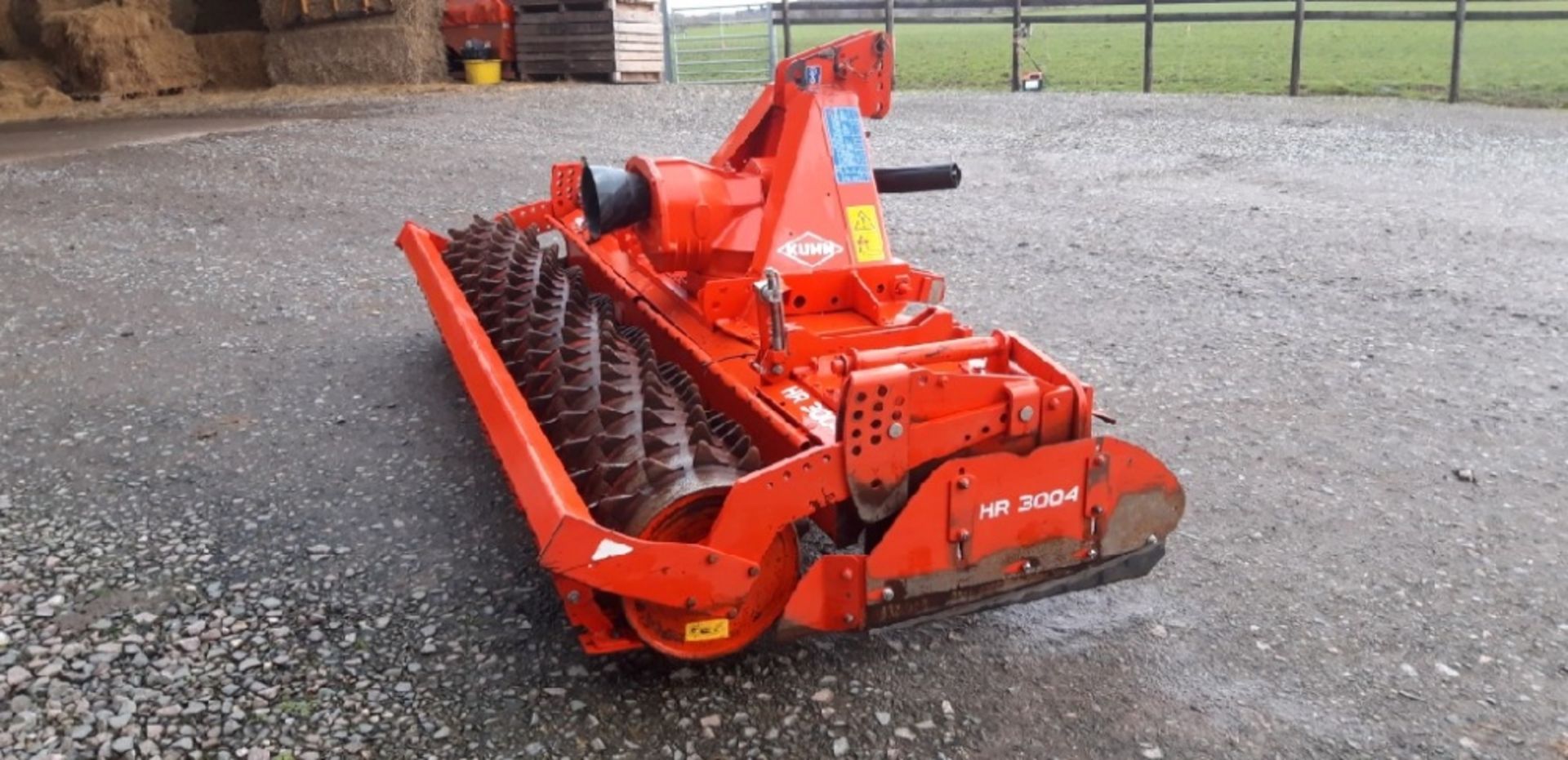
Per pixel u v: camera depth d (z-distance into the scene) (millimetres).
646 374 3635
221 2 20438
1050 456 3277
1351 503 4621
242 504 4465
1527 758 3170
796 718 3240
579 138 12742
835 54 4512
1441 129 13203
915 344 3752
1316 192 10242
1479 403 5629
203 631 3596
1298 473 4883
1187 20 17125
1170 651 3633
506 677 3396
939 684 3428
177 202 9734
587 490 3314
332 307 7008
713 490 3111
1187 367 6098
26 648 3467
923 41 27266
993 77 20047
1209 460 4984
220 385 5715
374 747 3094
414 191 10227
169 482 4641
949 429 3211
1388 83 17375
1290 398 5684
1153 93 16734
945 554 3227
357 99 16312
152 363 6000
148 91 17984
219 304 7016
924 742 3168
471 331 4246
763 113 4727
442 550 4137
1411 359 6227
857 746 3141
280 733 3137
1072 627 3760
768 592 3283
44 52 18578
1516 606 3908
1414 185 10461
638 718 3225
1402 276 7762
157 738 3100
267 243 8477
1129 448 3383
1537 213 9422
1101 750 3164
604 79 17906
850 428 3066
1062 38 26969
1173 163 11562
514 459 3297
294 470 4777
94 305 6949
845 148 4203
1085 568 3467
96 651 3465
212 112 15469
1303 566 4152
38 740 3076
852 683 3410
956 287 7559
